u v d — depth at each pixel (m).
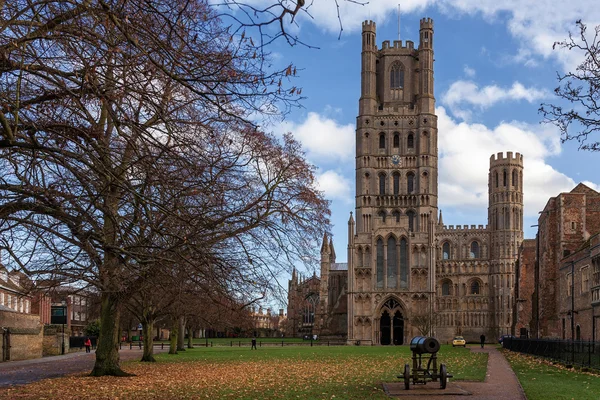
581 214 80.19
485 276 162.88
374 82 149.00
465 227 167.25
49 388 35.12
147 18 15.48
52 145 17.30
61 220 17.83
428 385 34.12
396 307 139.12
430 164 143.12
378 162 145.25
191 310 63.06
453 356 69.56
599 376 39.38
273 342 147.88
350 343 137.38
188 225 18.77
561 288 78.19
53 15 15.34
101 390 33.88
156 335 181.50
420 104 145.75
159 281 24.27
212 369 51.03
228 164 26.16
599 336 59.84
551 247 83.00
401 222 141.25
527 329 112.94
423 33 148.62
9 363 63.19
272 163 36.19
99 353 43.97
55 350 85.25
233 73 15.07
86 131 16.92
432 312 135.75
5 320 67.88
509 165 167.00
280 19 12.97
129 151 20.78
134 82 16.39
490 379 37.62
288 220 31.84
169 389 34.31
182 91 20.98
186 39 16.05
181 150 19.50
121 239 18.80
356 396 29.81
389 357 70.62
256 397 30.05
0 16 14.81
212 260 19.34
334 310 166.50
